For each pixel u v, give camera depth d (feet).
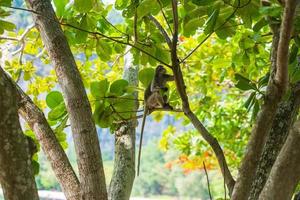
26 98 17.37
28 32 26.78
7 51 28.66
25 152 13.97
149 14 19.86
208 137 16.98
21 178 13.84
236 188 15.72
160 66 20.49
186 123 39.86
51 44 17.67
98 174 16.96
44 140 17.21
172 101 20.40
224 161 16.90
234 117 41.70
